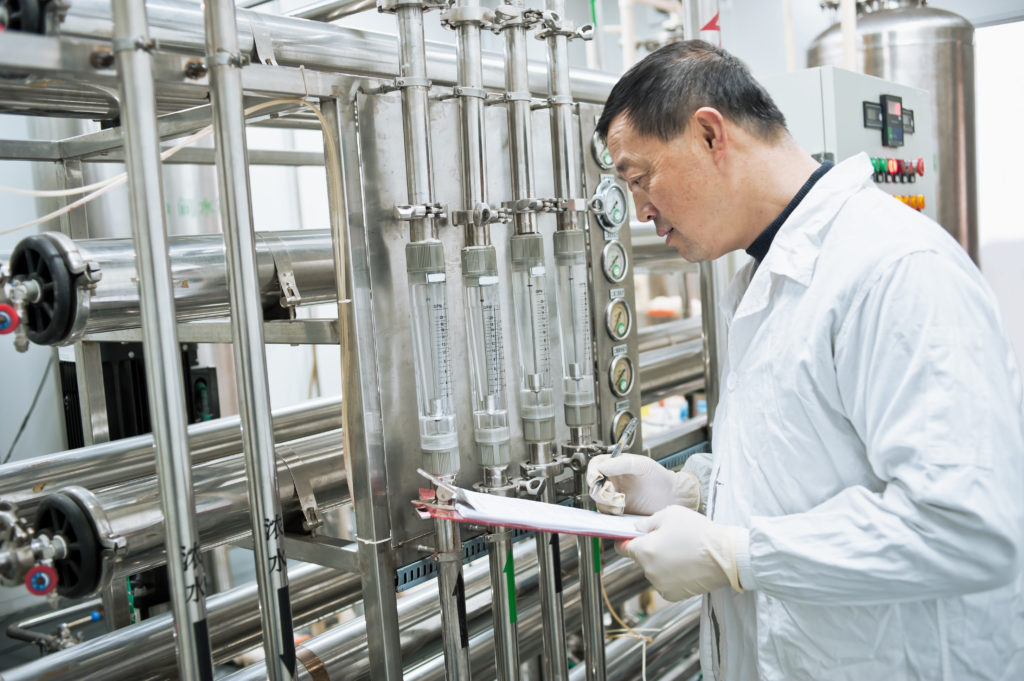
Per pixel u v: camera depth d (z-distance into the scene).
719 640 1.24
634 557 1.11
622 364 1.62
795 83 1.94
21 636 1.98
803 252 1.07
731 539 1.03
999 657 1.05
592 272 1.57
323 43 1.25
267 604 0.99
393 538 1.21
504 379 1.31
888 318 0.95
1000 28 3.40
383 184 1.18
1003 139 3.48
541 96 1.66
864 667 1.03
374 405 1.17
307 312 3.06
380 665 1.20
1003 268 3.56
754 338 1.13
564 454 1.48
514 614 1.33
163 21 1.06
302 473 1.40
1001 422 0.90
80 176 1.65
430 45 1.45
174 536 0.88
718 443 1.22
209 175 2.47
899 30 2.78
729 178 1.12
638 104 1.12
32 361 2.80
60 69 0.86
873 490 1.03
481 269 1.25
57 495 0.98
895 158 2.19
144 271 0.85
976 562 0.88
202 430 1.52
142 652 1.27
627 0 3.09
